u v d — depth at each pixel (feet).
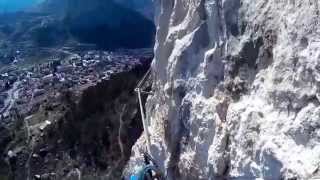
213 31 44.09
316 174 31.42
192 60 46.09
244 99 39.93
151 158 52.75
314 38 34.09
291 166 33.09
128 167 65.05
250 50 40.22
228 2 42.29
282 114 35.68
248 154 37.24
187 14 48.42
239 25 41.50
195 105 44.45
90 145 163.63
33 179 182.39
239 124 38.81
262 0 39.99
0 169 201.26
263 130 36.22
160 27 53.57
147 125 58.70
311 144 32.89
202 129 43.14
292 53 35.58
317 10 34.35
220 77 43.01
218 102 42.22
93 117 175.94
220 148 40.55
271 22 38.60
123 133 144.87
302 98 34.14
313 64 33.42
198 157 43.70
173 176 47.96
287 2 37.58
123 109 159.12
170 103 48.65
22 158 200.54
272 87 36.88
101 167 153.79
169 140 48.67
